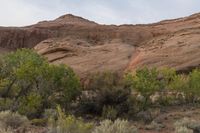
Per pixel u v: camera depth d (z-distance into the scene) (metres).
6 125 11.98
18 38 95.81
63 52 65.38
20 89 21.83
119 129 10.20
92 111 20.94
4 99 19.47
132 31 80.00
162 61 54.62
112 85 21.61
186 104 27.80
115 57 61.84
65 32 90.38
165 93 28.94
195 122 15.68
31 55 23.88
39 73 22.02
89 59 61.00
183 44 58.44
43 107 20.66
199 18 76.06
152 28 79.25
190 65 51.59
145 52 60.97
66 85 22.73
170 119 19.34
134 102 20.98
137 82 24.09
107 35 81.50
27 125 13.41
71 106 22.38
